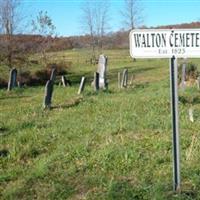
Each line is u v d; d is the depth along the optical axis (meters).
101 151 5.05
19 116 8.26
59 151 5.34
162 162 4.75
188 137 5.70
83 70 27.48
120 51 48.34
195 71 16.14
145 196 3.76
